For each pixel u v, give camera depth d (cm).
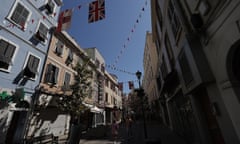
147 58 2730
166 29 859
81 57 1758
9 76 813
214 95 367
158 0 999
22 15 942
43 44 1125
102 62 2712
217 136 418
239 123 284
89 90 1233
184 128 787
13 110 813
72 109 1057
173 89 909
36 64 1030
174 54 722
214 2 316
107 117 2677
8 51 822
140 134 1206
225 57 307
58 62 1291
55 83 1196
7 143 801
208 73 374
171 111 1198
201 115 491
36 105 972
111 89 3130
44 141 1000
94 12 686
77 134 417
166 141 844
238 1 249
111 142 965
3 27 804
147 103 3158
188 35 441
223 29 304
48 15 1214
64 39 1412
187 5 476
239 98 287
